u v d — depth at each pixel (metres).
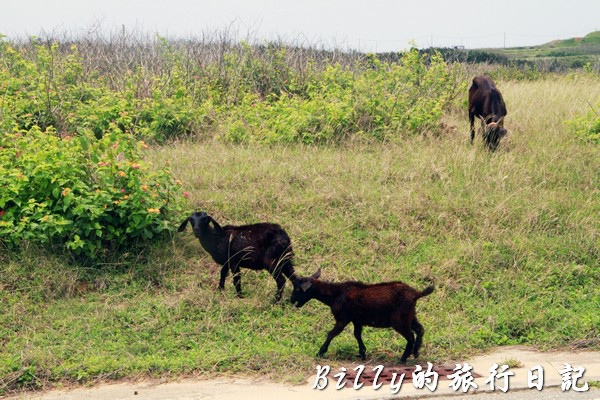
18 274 8.65
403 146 12.88
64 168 9.25
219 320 8.16
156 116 13.81
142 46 18.30
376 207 10.37
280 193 10.60
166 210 9.60
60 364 7.18
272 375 6.96
